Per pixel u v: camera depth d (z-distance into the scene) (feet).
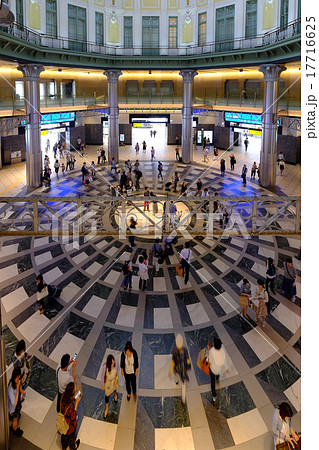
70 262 42.80
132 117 100.73
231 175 82.23
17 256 44.14
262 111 76.18
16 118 68.44
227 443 21.01
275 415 19.77
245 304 31.96
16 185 71.56
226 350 28.30
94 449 20.63
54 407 23.32
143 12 86.38
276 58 66.18
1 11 14.37
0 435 19.51
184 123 91.66
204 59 81.56
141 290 36.99
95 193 67.00
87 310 33.45
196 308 33.99
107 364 22.36
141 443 20.99
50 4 73.26
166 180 77.97
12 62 65.16
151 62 85.61
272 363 26.99
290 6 63.21
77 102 87.15
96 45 83.15
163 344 29.12
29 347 28.45
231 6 77.20
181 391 24.59
